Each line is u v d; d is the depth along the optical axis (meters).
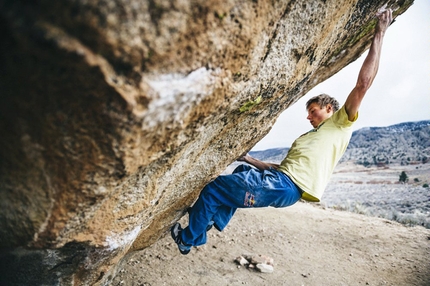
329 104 2.51
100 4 0.66
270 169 2.17
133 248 2.71
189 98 0.95
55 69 0.72
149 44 0.75
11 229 1.07
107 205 1.23
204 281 3.47
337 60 2.55
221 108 1.23
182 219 5.33
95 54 0.71
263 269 3.88
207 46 0.90
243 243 4.84
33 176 0.95
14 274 1.38
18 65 0.72
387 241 5.57
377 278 4.12
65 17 0.66
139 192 1.34
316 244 5.28
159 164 1.25
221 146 1.90
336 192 37.81
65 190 0.98
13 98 0.78
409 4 2.27
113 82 0.74
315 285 3.76
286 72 1.54
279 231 5.66
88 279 1.69
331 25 1.64
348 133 2.19
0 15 0.65
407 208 20.33
